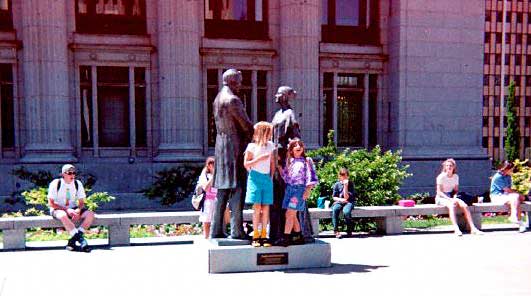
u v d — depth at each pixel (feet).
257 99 68.23
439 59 70.49
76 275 26.21
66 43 61.67
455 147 71.51
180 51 63.05
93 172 61.41
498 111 234.58
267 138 25.91
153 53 64.95
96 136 64.03
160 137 64.54
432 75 70.23
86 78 63.87
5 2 61.57
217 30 66.74
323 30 69.62
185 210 60.39
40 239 37.35
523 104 238.07
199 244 28.02
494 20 231.50
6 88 62.08
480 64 72.59
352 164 42.57
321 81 69.15
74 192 33.88
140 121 65.82
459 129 71.61
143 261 29.55
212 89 67.26
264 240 26.66
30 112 60.23
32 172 59.11
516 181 43.45
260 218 27.09
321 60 69.05
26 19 59.82
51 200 33.47
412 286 23.72
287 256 26.91
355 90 71.26
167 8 62.85
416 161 68.85
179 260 29.84
